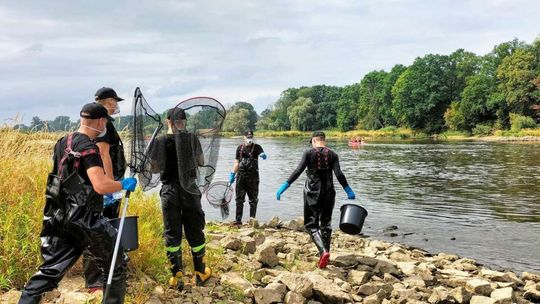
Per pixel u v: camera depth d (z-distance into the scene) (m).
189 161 4.82
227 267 5.86
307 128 130.62
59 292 4.52
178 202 4.91
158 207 6.91
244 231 8.49
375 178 21.64
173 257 4.92
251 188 10.02
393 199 15.38
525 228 10.91
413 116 91.81
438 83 89.19
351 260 6.73
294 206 14.15
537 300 6.13
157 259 5.31
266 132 122.94
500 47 95.19
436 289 5.63
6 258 4.62
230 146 53.38
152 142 4.82
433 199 15.30
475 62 95.00
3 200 5.41
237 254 6.64
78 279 4.91
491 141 62.38
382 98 105.00
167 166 4.88
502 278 6.80
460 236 10.13
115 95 4.41
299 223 9.67
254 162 9.99
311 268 6.43
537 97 76.50
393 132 92.75
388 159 33.41
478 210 13.25
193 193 4.89
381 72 115.31
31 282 3.61
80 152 3.64
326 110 130.00
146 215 6.41
